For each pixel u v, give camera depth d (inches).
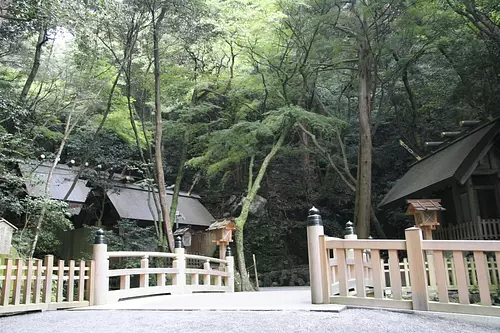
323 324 156.6
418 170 606.9
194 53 605.0
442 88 691.4
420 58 725.3
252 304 219.6
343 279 201.6
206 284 381.4
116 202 613.3
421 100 772.0
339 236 786.8
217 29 514.3
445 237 503.5
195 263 660.1
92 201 626.5
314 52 613.6
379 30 603.2
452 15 558.9
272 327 153.1
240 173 913.5
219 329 153.2
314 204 842.2
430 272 306.7
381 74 725.3
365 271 311.6
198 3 499.5
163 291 323.6
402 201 575.5
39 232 438.9
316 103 782.5
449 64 681.0
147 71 578.6
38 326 181.2
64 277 252.7
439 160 546.0
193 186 849.5
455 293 295.3
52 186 617.0
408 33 582.9
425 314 177.9
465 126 547.8
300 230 834.2
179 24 499.5
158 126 482.3
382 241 194.5
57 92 553.0
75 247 566.6
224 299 263.4
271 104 697.0
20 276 225.0
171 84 607.8
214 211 876.0
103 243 277.3
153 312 211.8
